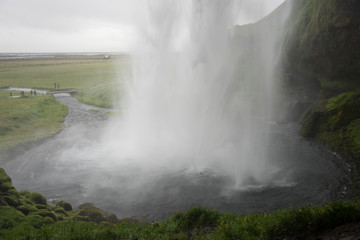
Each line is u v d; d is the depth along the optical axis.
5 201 14.73
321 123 34.59
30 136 38.38
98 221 15.32
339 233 8.73
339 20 38.22
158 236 10.97
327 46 42.00
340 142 29.72
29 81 99.44
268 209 18.30
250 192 21.03
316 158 27.53
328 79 44.19
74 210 18.03
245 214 17.73
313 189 21.02
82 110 59.50
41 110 52.94
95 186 23.59
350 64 39.53
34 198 17.36
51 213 14.70
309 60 47.44
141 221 15.82
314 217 9.55
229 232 9.87
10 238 10.21
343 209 9.64
